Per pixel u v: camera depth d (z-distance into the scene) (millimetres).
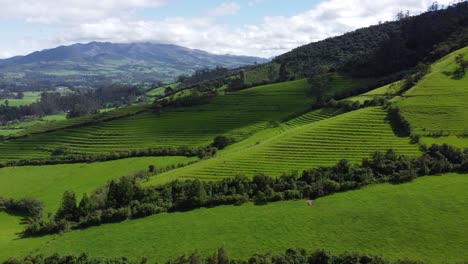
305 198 95938
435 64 178625
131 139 181000
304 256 71812
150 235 85875
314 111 174125
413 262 66500
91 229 92875
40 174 153250
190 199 97562
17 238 95625
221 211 93688
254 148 131125
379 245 74562
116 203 102688
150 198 101812
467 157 102375
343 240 77125
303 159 116312
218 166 118125
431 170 100500
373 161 105625
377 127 129625
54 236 92875
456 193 89875
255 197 97875
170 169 135500
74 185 137625
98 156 163500
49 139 194875
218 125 183375
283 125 170000
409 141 118125
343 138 125500
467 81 152375
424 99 142125
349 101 164625
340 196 94688
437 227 78312
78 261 75688
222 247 73125
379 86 187625
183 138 174125
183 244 80625
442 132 120500
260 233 82125
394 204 88062
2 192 136500
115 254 79750
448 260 68375
